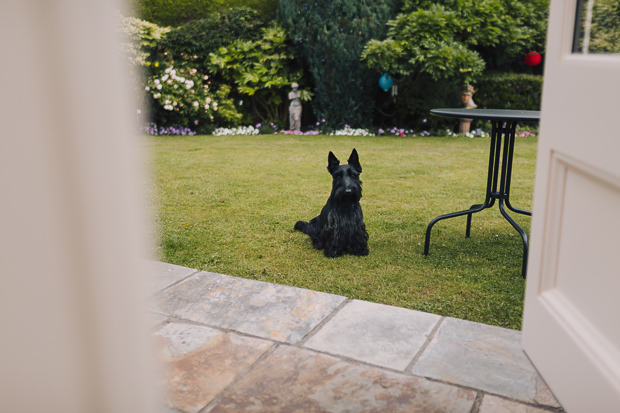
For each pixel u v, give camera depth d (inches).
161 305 94.0
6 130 31.1
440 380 69.7
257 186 207.8
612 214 44.9
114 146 37.5
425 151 310.7
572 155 50.9
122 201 39.0
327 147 327.3
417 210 169.6
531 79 416.2
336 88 404.2
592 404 48.4
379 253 126.6
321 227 128.1
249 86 438.3
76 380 38.5
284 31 423.8
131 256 40.6
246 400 65.6
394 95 407.8
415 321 87.0
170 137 383.9
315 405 64.4
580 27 50.7
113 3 35.6
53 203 34.5
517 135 394.0
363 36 386.6
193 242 135.4
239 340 81.1
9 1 30.0
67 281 36.4
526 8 420.8
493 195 121.4
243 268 116.1
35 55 31.8
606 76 44.1
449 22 376.5
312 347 78.8
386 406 64.1
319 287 104.7
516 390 67.2
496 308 93.6
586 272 50.2
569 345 52.6
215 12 428.8
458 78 387.5
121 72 37.1
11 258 32.9
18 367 34.8
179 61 428.8
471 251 128.0
